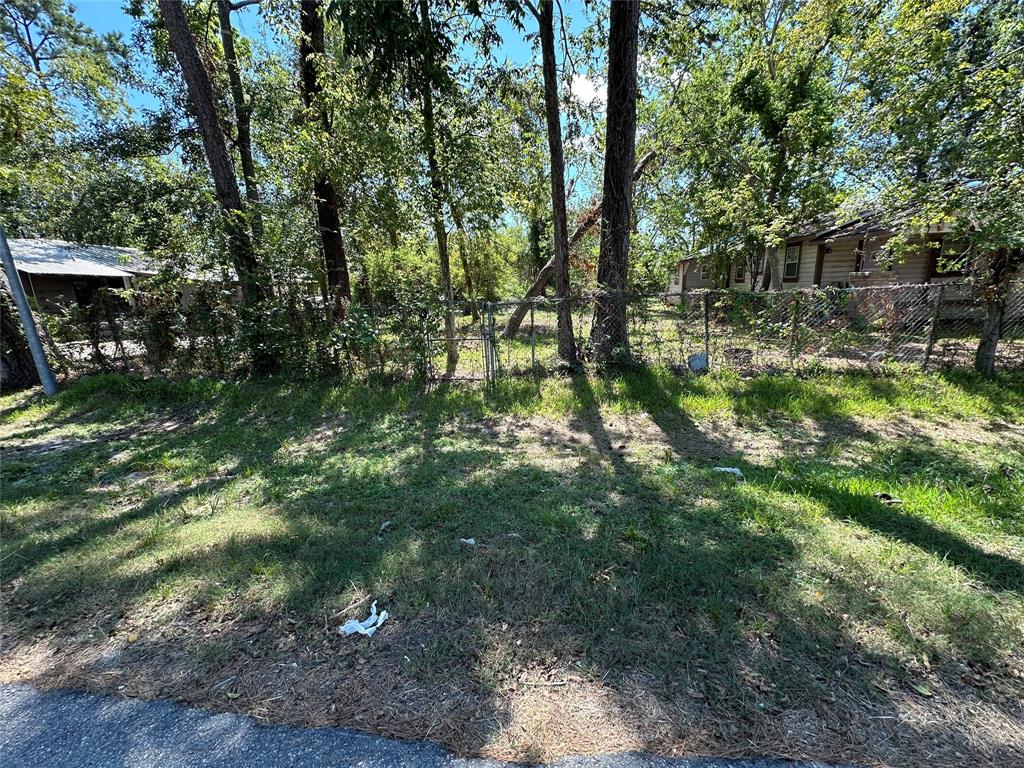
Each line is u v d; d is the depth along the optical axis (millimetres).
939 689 1615
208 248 6891
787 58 12336
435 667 1763
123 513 3219
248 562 2455
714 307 7316
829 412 5059
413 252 15578
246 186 9305
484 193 7953
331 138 7977
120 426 5492
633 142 6816
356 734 1517
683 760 1396
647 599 2086
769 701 1573
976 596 2049
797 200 12461
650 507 3033
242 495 3471
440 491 3373
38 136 9398
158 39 9094
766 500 3049
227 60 8875
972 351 6961
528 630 1927
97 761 1458
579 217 13555
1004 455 3807
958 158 5645
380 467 3930
